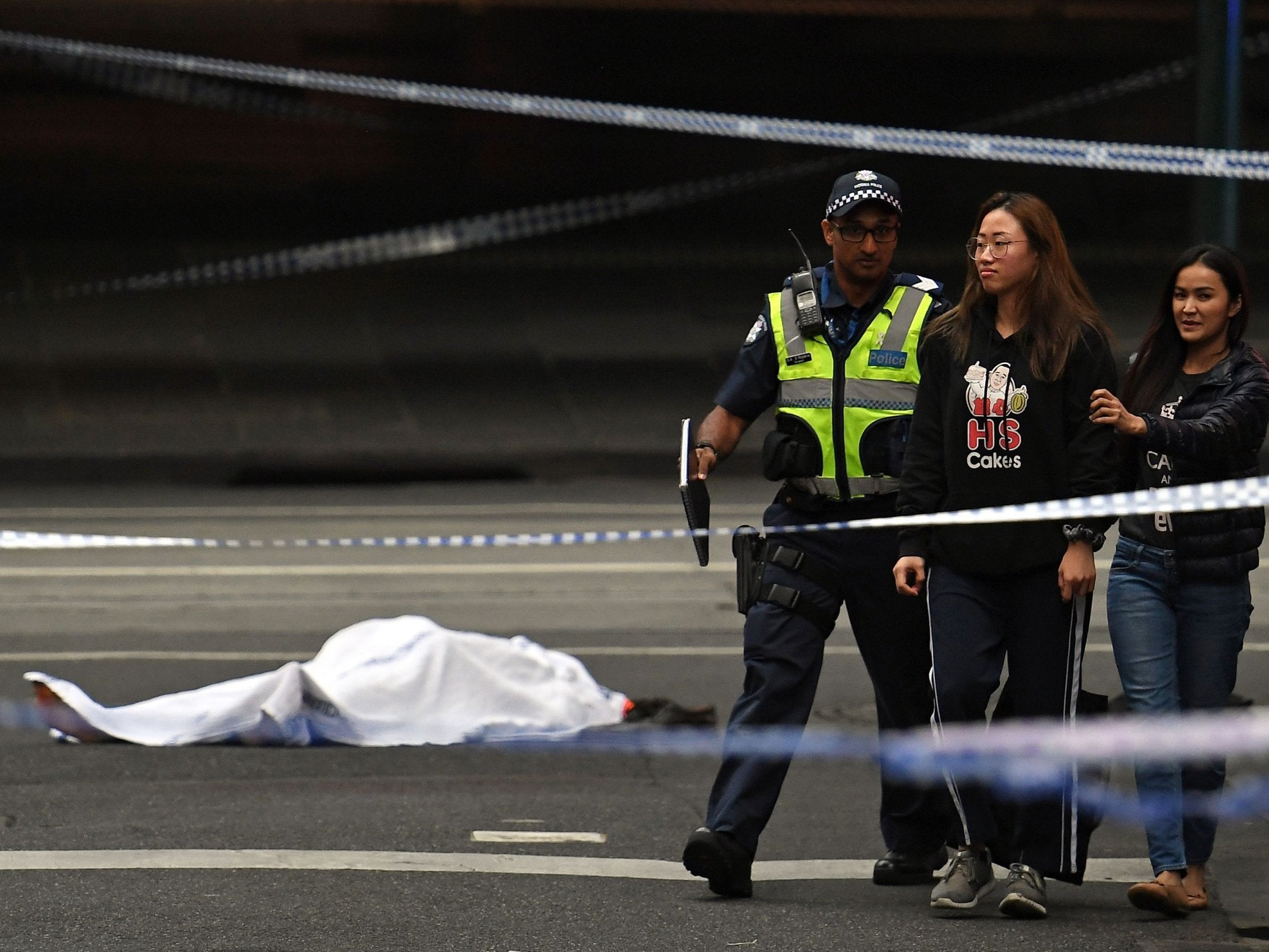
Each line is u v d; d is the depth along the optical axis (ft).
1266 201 314.35
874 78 315.58
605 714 97.50
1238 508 66.49
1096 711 67.15
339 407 252.83
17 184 306.76
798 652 69.31
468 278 304.09
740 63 314.76
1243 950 61.62
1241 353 66.95
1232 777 81.61
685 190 315.99
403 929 63.46
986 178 314.55
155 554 160.04
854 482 69.67
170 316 285.02
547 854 73.82
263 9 307.99
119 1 305.94
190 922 63.98
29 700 103.81
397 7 308.40
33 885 68.33
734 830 67.62
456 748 92.27
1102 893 69.51
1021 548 65.72
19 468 221.25
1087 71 313.73
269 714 90.94
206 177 309.83
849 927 64.13
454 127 312.09
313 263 304.71
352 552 161.48
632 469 230.07
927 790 70.08
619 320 292.81
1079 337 65.82
